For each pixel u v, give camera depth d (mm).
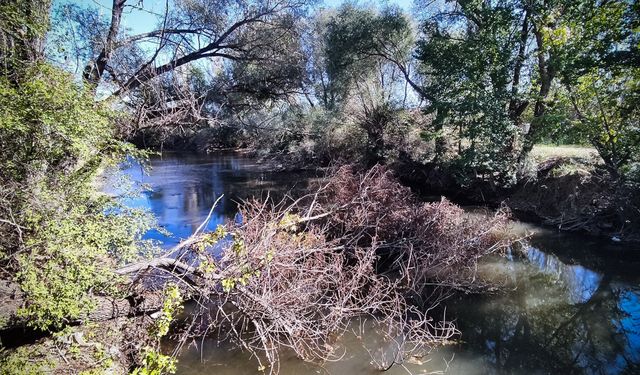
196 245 6129
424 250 8648
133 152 7188
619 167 11305
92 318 5227
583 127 11617
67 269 4496
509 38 14547
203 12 14344
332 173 14945
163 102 10734
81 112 5449
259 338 6352
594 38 11703
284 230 7516
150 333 5316
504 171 14859
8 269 4992
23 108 4926
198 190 19406
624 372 5848
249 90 17094
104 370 4621
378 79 25000
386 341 6453
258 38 16219
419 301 7801
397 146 20484
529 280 9156
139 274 5840
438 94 16766
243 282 5453
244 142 36844
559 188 13289
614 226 11570
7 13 5625
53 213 4914
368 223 9133
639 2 10453
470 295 8320
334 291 7246
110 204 6250
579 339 6836
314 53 24922
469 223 10555
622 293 8492
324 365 5805
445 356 6164
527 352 6418
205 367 5695
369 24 22781
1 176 5000
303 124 25984
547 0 12984
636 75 10453
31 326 4828
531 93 13789
